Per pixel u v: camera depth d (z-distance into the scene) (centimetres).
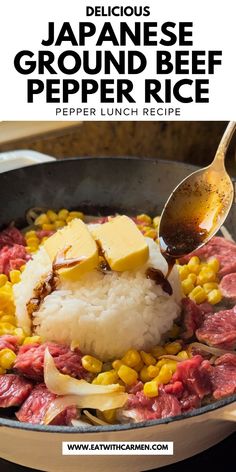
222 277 80
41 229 87
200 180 75
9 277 80
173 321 75
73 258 73
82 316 71
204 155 126
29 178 87
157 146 120
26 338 73
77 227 75
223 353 72
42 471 67
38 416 66
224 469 67
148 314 73
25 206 87
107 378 68
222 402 61
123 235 74
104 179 88
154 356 72
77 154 117
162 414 65
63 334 72
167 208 76
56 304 72
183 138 121
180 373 67
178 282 76
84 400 66
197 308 75
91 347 73
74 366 69
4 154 96
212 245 83
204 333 72
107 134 116
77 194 89
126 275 73
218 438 67
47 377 67
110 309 72
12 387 68
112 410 66
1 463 67
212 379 68
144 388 67
